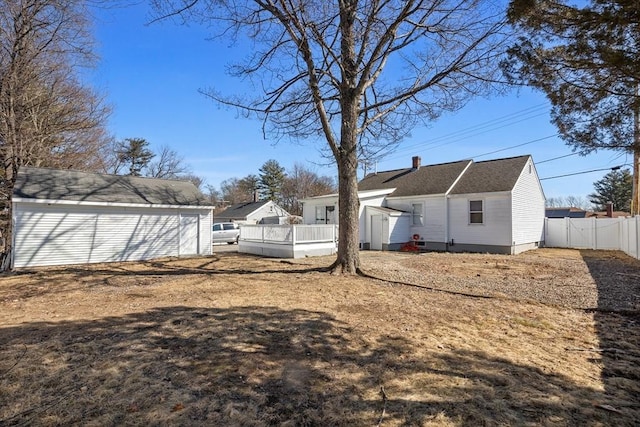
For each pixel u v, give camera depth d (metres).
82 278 10.22
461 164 20.59
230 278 9.64
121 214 15.08
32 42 13.89
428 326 5.16
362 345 4.38
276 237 16.09
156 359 3.94
